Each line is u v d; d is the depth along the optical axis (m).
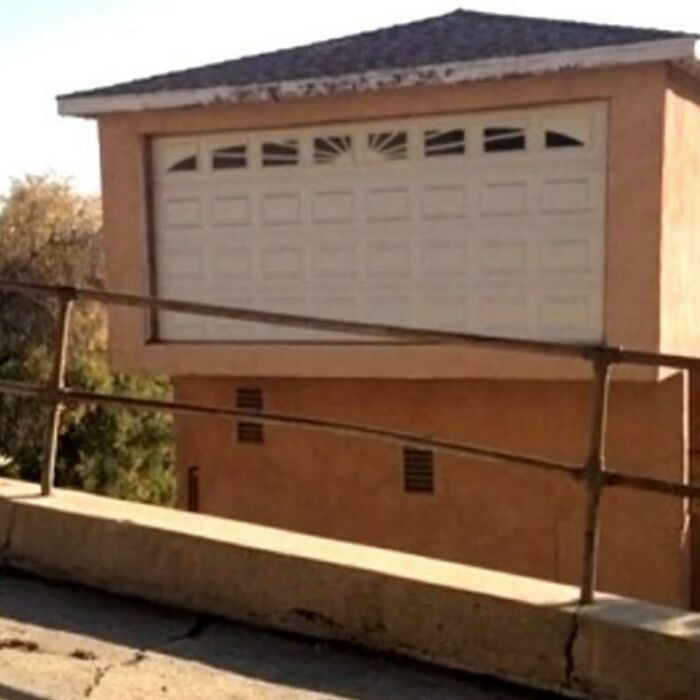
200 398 11.70
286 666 3.93
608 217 9.48
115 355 11.36
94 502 5.02
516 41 9.88
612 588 10.06
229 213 10.95
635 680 3.55
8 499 5.02
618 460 10.09
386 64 9.99
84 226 23.28
